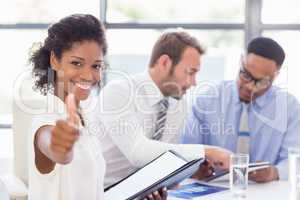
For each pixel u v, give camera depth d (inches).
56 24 53.9
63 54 52.9
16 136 88.7
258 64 92.7
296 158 64.3
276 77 96.5
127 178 65.5
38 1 138.5
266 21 131.4
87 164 52.7
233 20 133.0
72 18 53.5
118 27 136.7
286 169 85.1
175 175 60.3
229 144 98.2
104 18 137.1
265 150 97.7
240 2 132.3
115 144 79.4
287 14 130.0
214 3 133.3
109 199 59.7
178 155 66.3
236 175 66.6
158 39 86.4
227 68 120.6
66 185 50.9
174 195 69.4
